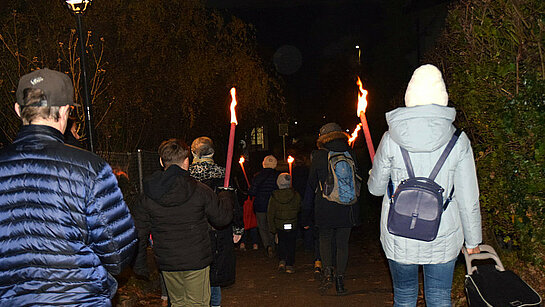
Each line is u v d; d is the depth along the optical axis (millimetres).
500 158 4922
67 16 8664
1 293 2256
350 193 5988
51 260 2250
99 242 2334
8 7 8859
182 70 12328
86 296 2312
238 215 4582
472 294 3480
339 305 5996
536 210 4676
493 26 5078
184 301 4219
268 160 9234
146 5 10609
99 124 8781
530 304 3229
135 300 6156
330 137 6160
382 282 7070
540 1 4598
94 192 2330
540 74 4648
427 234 3133
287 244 7996
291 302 6234
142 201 4051
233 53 14234
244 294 6773
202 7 13148
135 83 10391
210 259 4180
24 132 2371
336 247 6316
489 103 5020
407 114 3166
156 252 4105
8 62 7961
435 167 3186
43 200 2270
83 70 5891
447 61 6656
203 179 4660
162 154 4102
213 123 14664
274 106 15805
